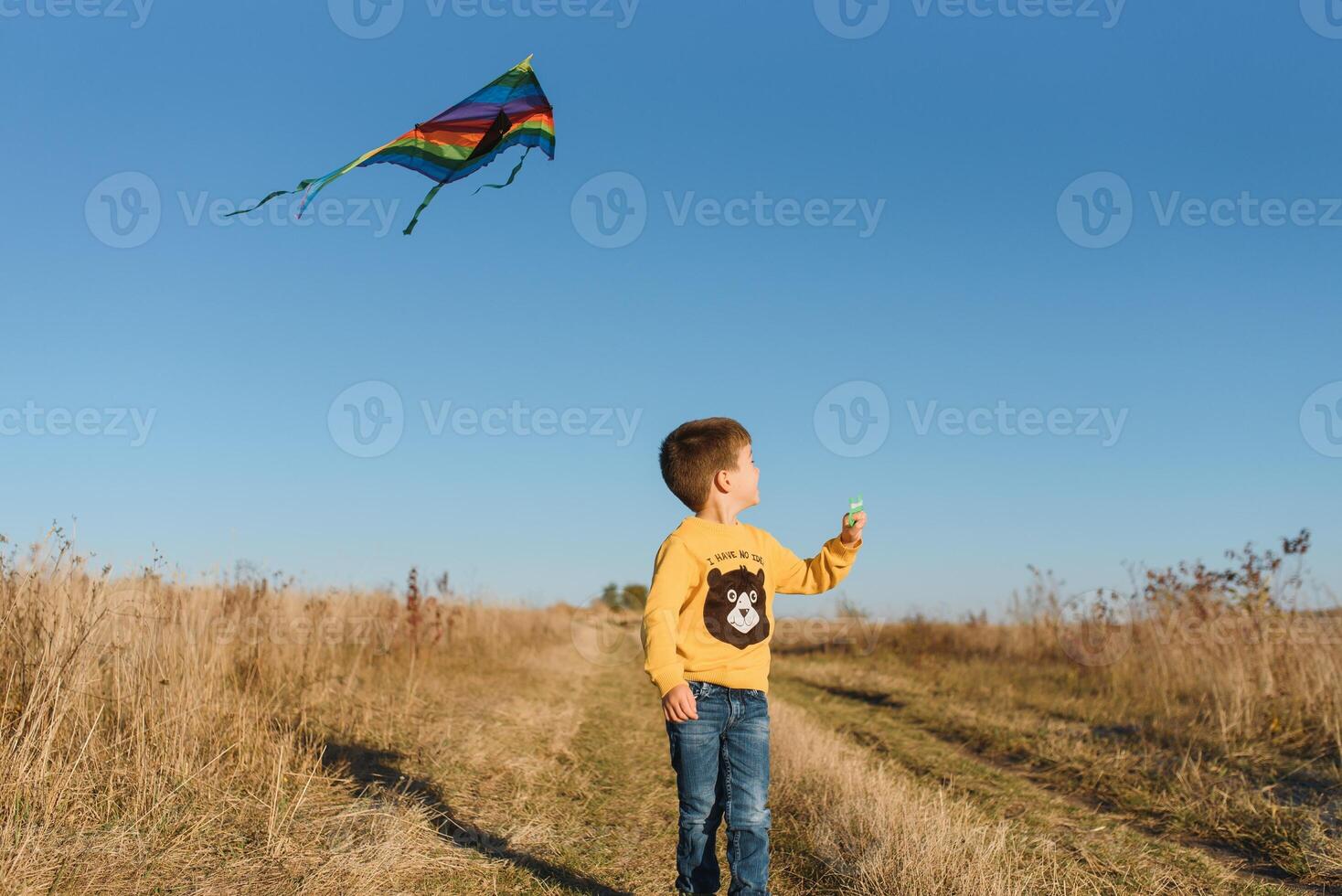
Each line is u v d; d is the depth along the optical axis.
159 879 3.48
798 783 5.71
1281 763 6.30
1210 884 4.13
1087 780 6.33
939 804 5.00
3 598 4.86
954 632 17.14
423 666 10.66
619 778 6.29
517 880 3.92
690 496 3.40
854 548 3.37
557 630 20.45
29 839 3.44
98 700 4.91
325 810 4.50
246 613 7.71
